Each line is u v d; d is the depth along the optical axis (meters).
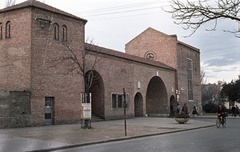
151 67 45.06
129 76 39.72
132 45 55.00
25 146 14.59
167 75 49.50
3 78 27.25
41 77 26.56
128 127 25.45
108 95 35.47
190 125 28.61
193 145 15.32
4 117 23.56
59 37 28.52
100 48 35.34
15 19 26.92
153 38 53.47
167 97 49.31
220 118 28.17
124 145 15.78
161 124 29.39
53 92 27.53
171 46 52.16
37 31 26.52
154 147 14.70
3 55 27.39
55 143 15.71
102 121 33.09
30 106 25.41
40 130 21.94
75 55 28.22
